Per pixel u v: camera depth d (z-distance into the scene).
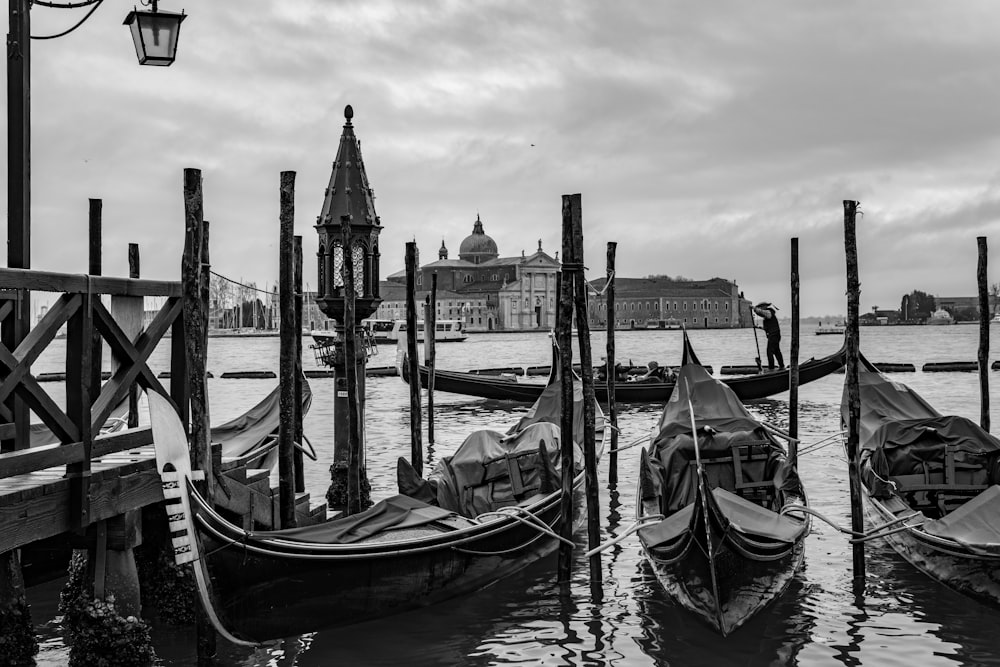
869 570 12.68
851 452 12.27
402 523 11.18
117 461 9.19
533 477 13.94
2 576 8.44
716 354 74.75
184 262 9.09
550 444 14.95
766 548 10.58
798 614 11.12
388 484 18.42
